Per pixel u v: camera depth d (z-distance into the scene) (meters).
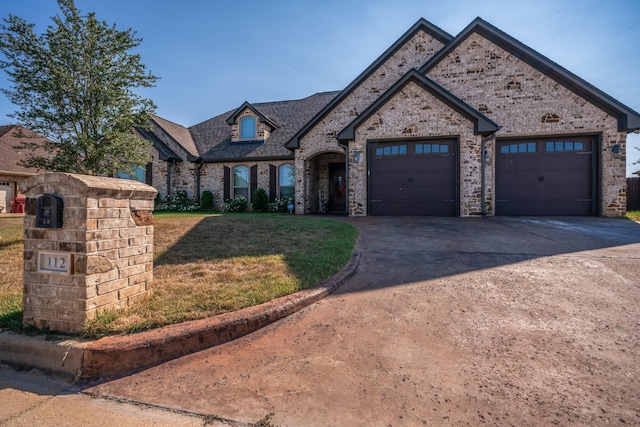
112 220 2.92
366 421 1.80
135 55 8.58
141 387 2.21
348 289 3.78
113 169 9.02
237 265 4.50
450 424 1.76
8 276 4.24
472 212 10.99
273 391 2.09
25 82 7.81
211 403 2.01
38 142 18.00
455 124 11.01
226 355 2.54
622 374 2.16
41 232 2.76
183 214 12.32
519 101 11.41
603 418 1.77
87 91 8.20
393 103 11.49
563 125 11.04
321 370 2.29
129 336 2.56
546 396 1.96
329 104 13.23
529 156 11.38
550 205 11.24
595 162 10.95
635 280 3.88
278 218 9.61
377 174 11.85
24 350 2.53
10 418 1.92
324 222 8.48
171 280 3.89
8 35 7.49
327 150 13.32
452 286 3.79
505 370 2.23
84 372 2.38
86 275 2.65
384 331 2.80
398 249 5.59
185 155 15.94
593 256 4.93
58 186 2.73
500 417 1.80
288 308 3.14
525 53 11.23
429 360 2.37
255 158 15.36
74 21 8.04
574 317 2.98
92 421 1.89
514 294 3.53
